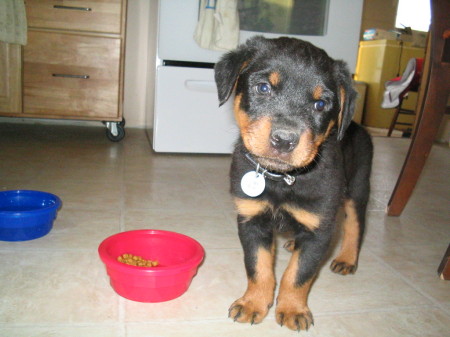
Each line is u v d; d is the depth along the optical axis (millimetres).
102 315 503
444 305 591
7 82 1404
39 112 1455
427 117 920
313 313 553
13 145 1413
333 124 574
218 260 675
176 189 1044
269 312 547
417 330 528
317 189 536
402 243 819
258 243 567
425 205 1100
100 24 1431
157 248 646
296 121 499
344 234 719
